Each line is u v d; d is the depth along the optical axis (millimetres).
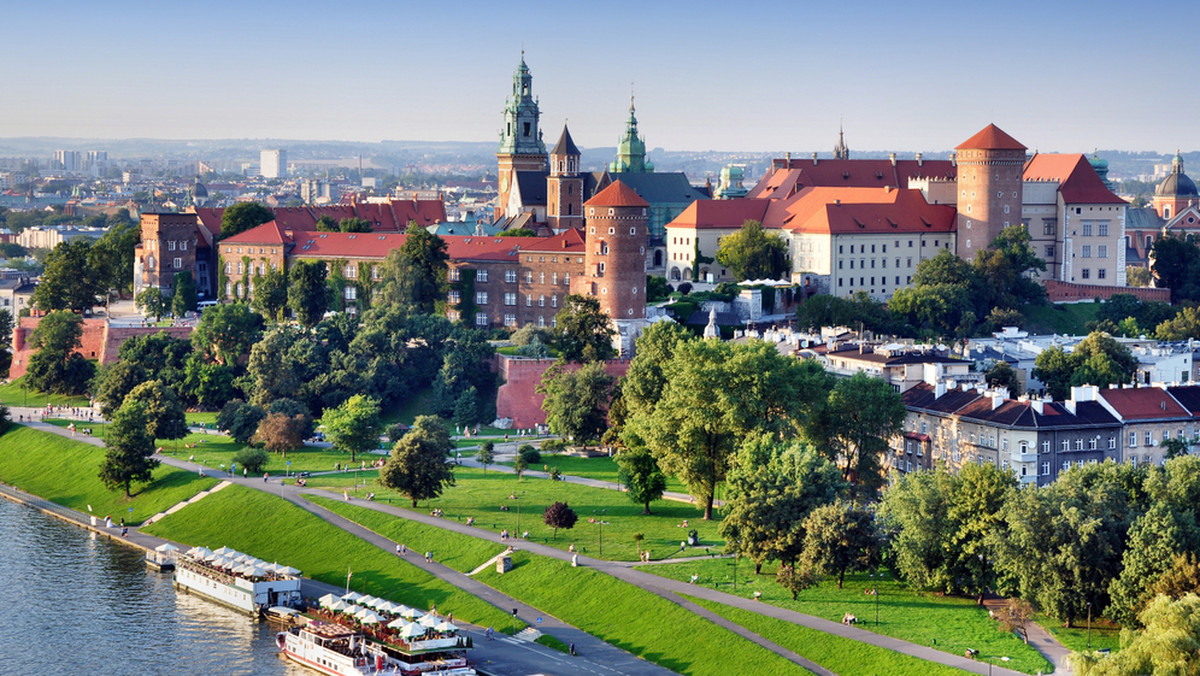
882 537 190375
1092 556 171250
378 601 198375
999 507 181000
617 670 176625
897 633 172125
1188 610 152125
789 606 183375
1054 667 160125
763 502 192625
